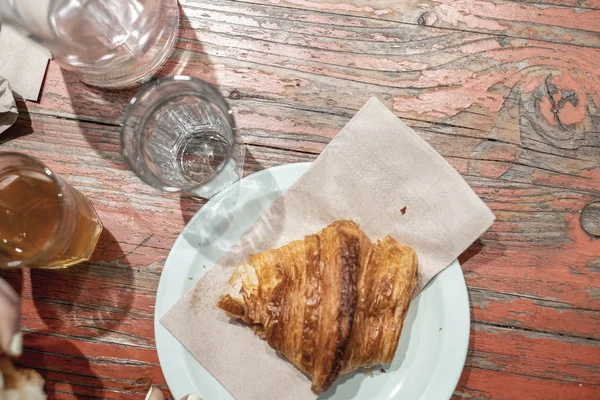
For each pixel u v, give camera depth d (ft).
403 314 0.82
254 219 0.90
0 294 0.83
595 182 0.94
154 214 0.96
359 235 0.83
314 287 0.79
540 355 0.91
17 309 0.84
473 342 0.91
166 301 0.87
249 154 0.96
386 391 0.86
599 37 0.97
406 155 0.87
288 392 0.86
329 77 0.97
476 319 0.92
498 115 0.96
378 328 0.81
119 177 0.97
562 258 0.92
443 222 0.87
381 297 0.81
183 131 0.97
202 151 0.97
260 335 0.86
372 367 0.87
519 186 0.94
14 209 0.89
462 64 0.97
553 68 0.96
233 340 0.87
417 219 0.88
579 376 0.90
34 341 0.94
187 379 0.86
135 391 0.93
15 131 0.98
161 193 0.96
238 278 0.88
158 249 0.95
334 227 0.84
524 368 0.91
